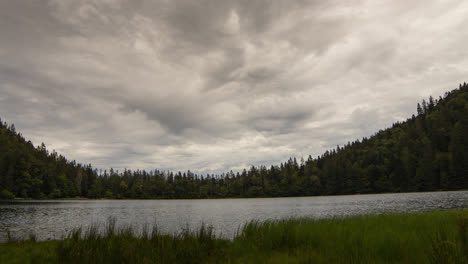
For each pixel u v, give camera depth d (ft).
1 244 45.39
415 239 33.24
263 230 43.19
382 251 30.19
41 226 96.17
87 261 29.09
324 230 41.39
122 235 37.88
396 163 463.01
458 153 378.73
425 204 167.32
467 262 21.62
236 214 151.12
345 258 26.91
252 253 34.27
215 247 39.01
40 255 34.88
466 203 158.61
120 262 29.25
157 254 30.91
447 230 34.35
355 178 494.18
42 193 432.66
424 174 416.46
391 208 150.71
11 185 391.24
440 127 500.74
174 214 161.48
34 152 526.16
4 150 435.53
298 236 38.65
